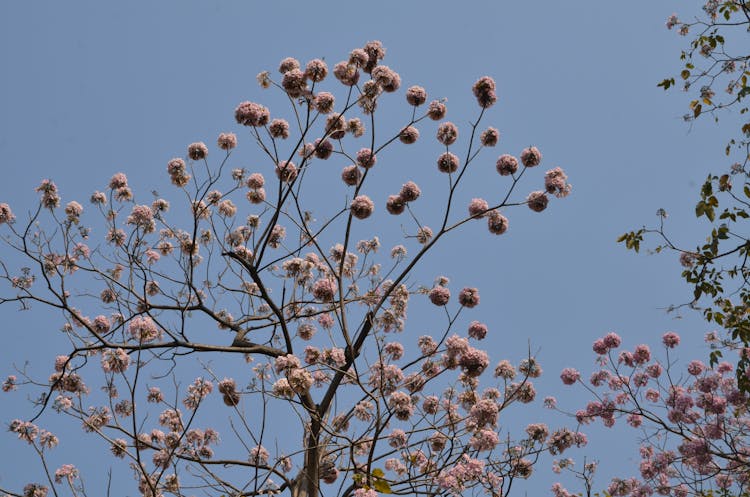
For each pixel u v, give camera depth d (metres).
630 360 9.63
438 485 6.04
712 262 7.96
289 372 6.21
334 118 8.07
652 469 9.18
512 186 7.52
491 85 7.59
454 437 6.44
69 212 8.23
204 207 7.93
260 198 8.34
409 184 7.97
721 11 8.71
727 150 7.82
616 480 9.35
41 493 7.21
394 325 8.29
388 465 7.70
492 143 7.77
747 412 9.51
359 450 7.89
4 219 7.98
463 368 6.44
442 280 8.80
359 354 7.48
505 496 6.05
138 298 8.01
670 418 9.22
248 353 7.80
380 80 7.52
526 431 7.05
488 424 6.50
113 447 7.70
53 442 7.45
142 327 7.45
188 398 7.90
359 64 7.51
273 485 7.11
